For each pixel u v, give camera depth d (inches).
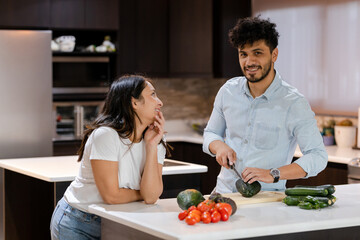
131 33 250.5
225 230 86.0
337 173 175.8
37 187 171.6
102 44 246.8
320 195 105.3
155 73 254.4
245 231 86.8
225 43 246.7
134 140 109.0
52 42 237.9
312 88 215.2
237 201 106.6
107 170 105.5
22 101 227.3
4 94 225.0
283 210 100.9
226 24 246.5
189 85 279.1
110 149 105.7
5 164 164.2
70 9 235.5
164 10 254.2
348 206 104.8
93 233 112.1
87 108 245.8
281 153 117.4
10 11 227.5
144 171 108.4
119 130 106.9
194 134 259.8
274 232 89.0
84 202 111.3
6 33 224.5
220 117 125.7
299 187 108.4
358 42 195.5
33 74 228.1
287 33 225.1
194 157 238.2
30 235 171.6
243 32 109.3
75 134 241.1
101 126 107.7
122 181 109.1
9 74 225.3
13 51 225.5
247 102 119.0
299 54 220.2
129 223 93.5
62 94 239.0
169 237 84.2
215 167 225.3
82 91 241.3
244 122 119.2
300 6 218.4
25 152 228.2
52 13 233.1
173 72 256.1
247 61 111.2
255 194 110.9
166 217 95.7
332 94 206.8
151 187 107.6
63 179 142.1
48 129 230.5
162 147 112.7
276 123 115.6
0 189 181.0
